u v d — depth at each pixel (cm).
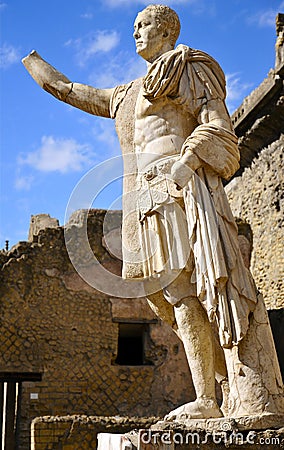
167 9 526
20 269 1745
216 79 499
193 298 470
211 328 473
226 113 495
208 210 462
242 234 1964
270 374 446
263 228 2242
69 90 551
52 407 1686
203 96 492
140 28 526
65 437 1209
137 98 518
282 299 2069
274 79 2048
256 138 2258
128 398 1736
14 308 1720
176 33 529
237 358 451
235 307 448
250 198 2352
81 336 1748
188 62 500
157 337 1792
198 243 459
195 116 498
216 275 450
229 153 474
